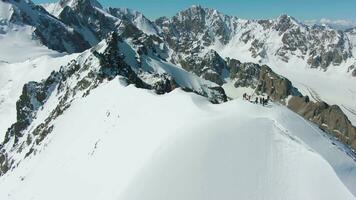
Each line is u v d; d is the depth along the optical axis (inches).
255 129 2095.2
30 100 6023.6
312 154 1881.2
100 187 2459.4
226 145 1975.9
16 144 5452.8
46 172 3486.7
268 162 1859.0
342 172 1867.6
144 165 2033.7
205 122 2222.0
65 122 4303.6
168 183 1814.7
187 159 1923.0
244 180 1766.7
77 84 5157.5
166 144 2122.3
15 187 3870.6
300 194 1694.1
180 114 2583.7
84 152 3218.5
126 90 3720.5
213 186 1754.4
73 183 2822.3
